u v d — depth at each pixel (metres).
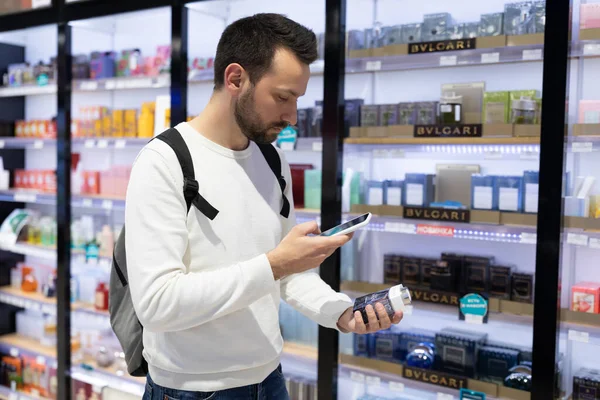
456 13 2.69
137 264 1.26
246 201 1.44
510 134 2.26
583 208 2.17
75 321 3.75
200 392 1.41
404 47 2.45
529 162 2.51
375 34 2.66
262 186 1.50
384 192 2.63
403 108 2.58
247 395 1.46
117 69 3.45
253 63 1.28
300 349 2.79
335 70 2.42
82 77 3.48
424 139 2.46
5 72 4.08
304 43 1.28
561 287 2.19
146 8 2.87
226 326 1.40
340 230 1.33
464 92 2.48
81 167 3.58
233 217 1.40
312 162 3.07
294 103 1.33
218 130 1.42
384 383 2.48
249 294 1.24
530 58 2.18
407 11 2.81
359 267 2.88
